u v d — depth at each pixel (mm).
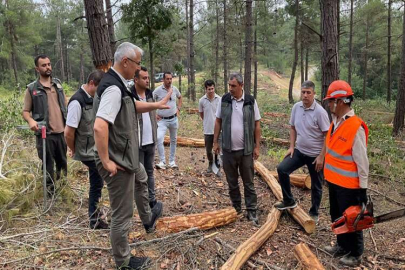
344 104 3100
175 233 3486
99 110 2459
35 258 2965
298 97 31641
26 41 29266
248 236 3715
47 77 4074
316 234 3893
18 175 4125
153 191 4035
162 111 5852
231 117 4074
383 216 3109
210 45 25062
